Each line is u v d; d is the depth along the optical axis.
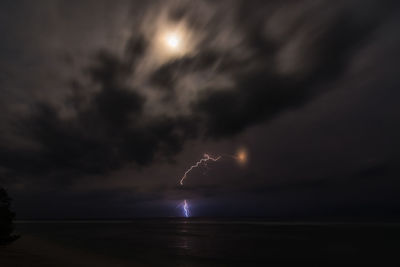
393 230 80.75
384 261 30.25
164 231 77.88
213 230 83.62
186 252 33.66
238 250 36.59
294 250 37.66
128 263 24.52
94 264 22.59
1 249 28.19
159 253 32.19
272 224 129.12
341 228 93.81
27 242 39.03
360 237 58.59
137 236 59.09
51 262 21.77
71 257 25.72
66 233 66.56
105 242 44.69
